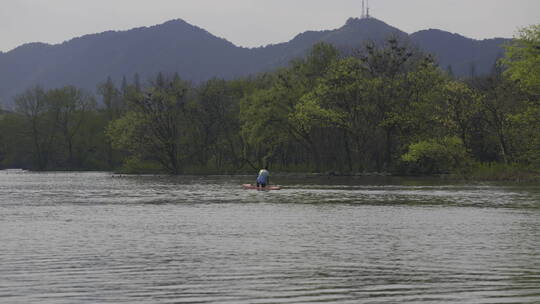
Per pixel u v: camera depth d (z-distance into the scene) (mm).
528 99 79938
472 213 34062
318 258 19516
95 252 20750
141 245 22344
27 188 69812
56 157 171000
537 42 75375
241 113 113500
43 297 14539
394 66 97375
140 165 127812
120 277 16672
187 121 124875
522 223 29031
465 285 15672
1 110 199750
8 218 32781
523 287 15406
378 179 84562
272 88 107062
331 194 51844
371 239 23719
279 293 14898
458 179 81750
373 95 95875
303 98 97875
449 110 87812
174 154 123250
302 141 111188
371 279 16406
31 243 22922
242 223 29594
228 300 14258
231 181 86688
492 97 85688
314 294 14812
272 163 124625
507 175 77250
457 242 22891
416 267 18016
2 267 18078
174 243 22812
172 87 122438
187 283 15953
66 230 27016
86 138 169125
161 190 62156
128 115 123812
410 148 87438
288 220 30828
